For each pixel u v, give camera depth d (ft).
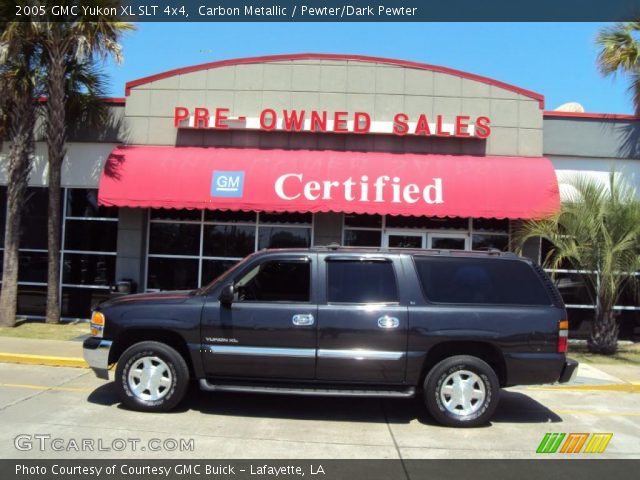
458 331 21.68
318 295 22.20
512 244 43.60
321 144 44.39
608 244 36.22
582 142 44.78
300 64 44.80
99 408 23.08
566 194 44.57
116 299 24.06
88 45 39.34
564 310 22.20
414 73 44.57
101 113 44.98
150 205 40.83
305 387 22.07
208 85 45.03
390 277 22.48
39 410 22.54
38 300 46.44
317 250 23.15
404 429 21.66
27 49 40.88
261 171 41.09
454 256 22.94
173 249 45.83
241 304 22.26
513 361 21.68
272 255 22.98
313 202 39.96
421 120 43.34
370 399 25.88
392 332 21.70
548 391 29.37
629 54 41.22
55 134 41.42
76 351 33.27
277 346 21.91
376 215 44.93
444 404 21.84
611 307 38.29
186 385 22.59
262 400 25.20
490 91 44.50
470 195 39.96
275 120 43.73
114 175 41.63
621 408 26.30
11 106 42.11
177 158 42.24
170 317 22.43
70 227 46.09
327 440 20.10
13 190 41.63
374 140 44.34
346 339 21.75
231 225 45.60
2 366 30.83
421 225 44.98
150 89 45.29
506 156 44.04
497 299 22.20
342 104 44.52
